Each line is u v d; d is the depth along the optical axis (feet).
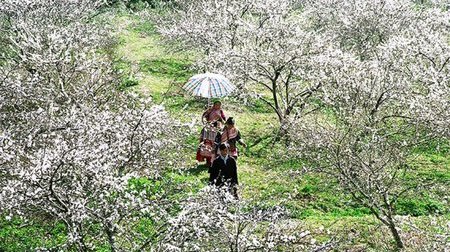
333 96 41.09
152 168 32.50
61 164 23.25
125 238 25.64
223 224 24.12
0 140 26.71
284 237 24.45
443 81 43.01
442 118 40.16
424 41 51.39
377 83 41.78
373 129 35.60
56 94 38.63
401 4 63.36
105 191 23.70
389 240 32.30
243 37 55.57
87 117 30.66
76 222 24.09
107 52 67.05
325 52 46.73
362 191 32.01
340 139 34.22
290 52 47.80
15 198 22.77
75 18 66.08
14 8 57.67
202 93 45.01
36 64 42.14
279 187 39.93
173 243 23.16
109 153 26.66
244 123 53.01
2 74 41.04
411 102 40.96
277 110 49.26
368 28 62.64
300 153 39.04
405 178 40.93
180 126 37.76
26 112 35.86
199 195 25.57
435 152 46.34
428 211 37.06
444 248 27.61
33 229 30.35
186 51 73.31
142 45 81.56
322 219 35.22
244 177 41.70
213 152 38.06
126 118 30.04
